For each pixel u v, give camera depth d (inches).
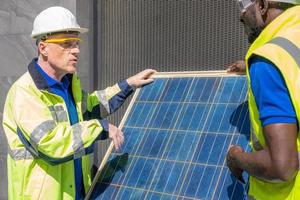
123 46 222.1
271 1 103.6
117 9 223.3
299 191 97.7
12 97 147.7
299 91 94.0
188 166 135.8
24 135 143.9
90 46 225.9
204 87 147.3
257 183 107.1
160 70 211.2
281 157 92.9
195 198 129.2
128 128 158.2
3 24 248.7
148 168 144.3
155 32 211.9
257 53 97.8
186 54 203.0
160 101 155.9
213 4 194.4
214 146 133.7
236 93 138.1
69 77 158.6
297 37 99.2
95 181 154.6
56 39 147.6
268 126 94.7
